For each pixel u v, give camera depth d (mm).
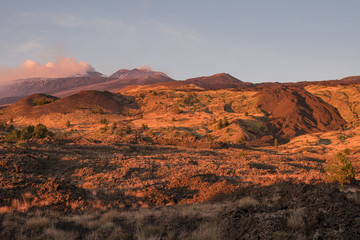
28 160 33812
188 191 22422
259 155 61719
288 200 11523
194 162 42438
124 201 19078
